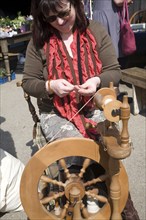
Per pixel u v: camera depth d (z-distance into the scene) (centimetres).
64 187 115
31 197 116
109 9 302
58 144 112
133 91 306
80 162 127
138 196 196
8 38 464
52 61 141
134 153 242
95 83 133
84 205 123
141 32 432
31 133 295
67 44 145
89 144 112
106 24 303
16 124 318
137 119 303
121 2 298
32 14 143
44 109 152
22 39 496
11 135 293
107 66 149
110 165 109
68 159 127
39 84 141
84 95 133
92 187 125
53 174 133
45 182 119
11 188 189
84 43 143
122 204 119
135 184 207
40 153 112
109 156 109
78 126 137
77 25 143
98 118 146
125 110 97
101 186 130
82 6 141
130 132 278
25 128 307
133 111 316
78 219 116
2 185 185
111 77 141
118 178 113
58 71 140
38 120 171
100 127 116
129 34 306
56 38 143
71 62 141
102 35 149
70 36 145
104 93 112
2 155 192
